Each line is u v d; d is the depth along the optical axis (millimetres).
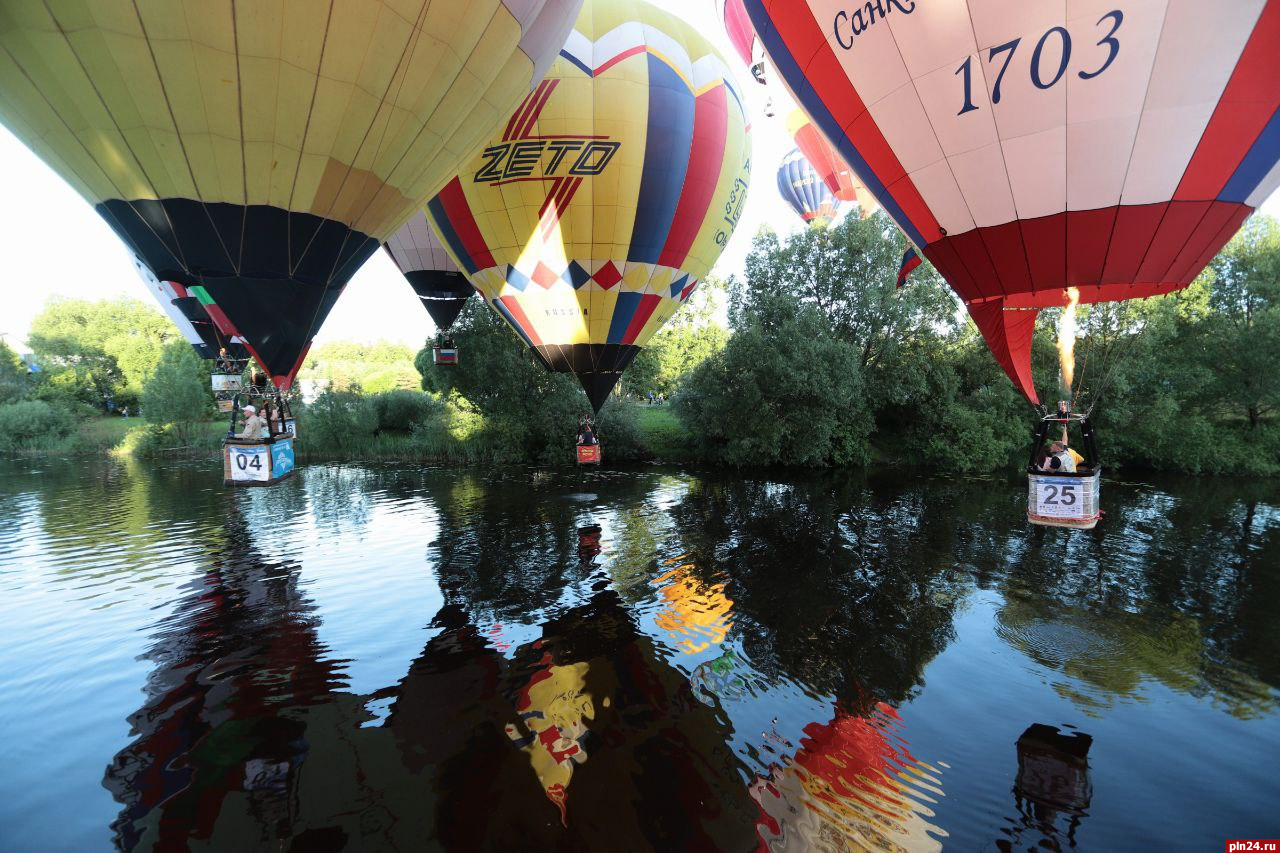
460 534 15117
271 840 5148
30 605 10414
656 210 13266
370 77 6398
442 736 6605
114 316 57094
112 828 5305
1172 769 6129
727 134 13891
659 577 11773
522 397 30234
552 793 5719
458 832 5227
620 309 14234
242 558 13125
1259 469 23594
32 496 20328
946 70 6602
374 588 11195
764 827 5297
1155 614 10008
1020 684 7789
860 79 7277
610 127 12453
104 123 6141
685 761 6164
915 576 11844
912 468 26281
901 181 7707
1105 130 6176
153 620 9766
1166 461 24766
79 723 6895
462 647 8766
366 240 8047
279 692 7559
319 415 31672
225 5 5543
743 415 25734
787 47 7961
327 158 6801
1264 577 11812
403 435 33219
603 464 27984
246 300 7535
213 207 6789
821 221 28766
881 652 8633
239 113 6180
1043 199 6770
